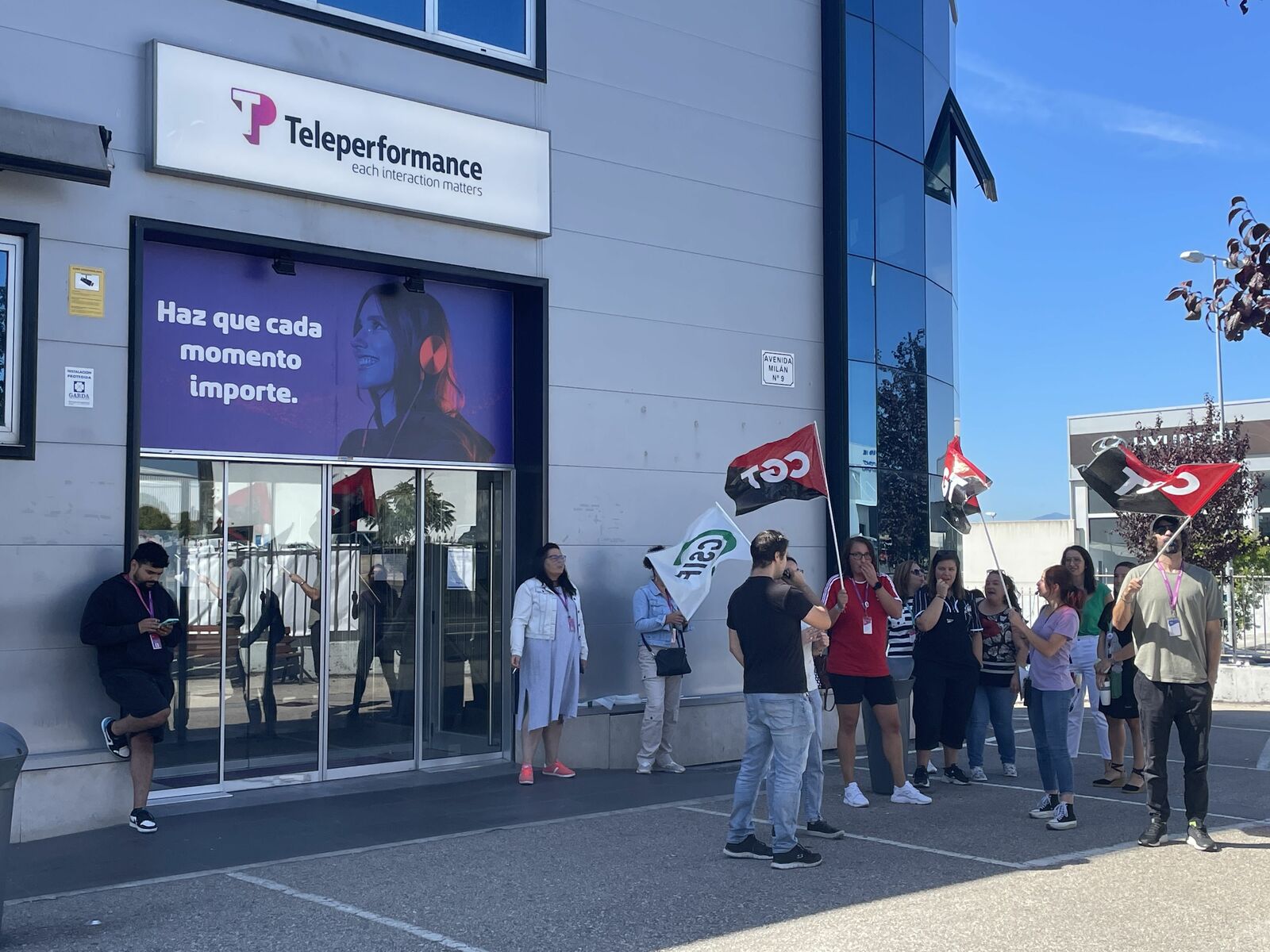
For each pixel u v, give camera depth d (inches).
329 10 383.9
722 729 458.3
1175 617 307.9
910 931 230.5
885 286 538.9
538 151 426.9
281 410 382.6
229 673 372.8
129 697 311.1
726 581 478.9
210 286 369.1
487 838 313.0
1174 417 1444.4
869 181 533.6
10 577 316.8
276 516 384.2
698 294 475.5
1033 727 340.5
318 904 249.1
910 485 546.0
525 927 233.1
